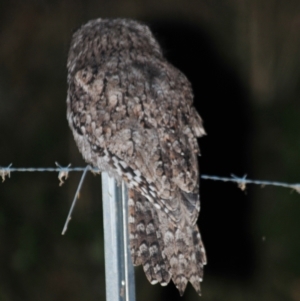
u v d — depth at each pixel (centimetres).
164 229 509
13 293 1270
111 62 587
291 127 1412
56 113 1481
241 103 1452
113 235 499
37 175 1425
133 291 504
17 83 1510
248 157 1434
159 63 596
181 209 508
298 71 1444
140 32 637
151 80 566
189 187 517
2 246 1312
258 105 1452
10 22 1523
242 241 1366
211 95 1459
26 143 1474
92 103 561
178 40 1449
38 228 1341
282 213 1346
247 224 1377
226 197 1417
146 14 1445
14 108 1502
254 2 1425
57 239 1333
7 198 1381
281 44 1444
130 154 526
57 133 1470
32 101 1502
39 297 1278
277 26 1440
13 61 1515
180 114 553
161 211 513
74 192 1377
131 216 517
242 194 1403
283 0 1431
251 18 1432
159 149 525
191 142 546
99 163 552
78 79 584
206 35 1452
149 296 1241
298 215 1333
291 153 1394
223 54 1455
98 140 544
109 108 551
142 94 553
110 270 500
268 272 1303
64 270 1303
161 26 1446
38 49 1509
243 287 1296
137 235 510
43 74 1510
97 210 1346
